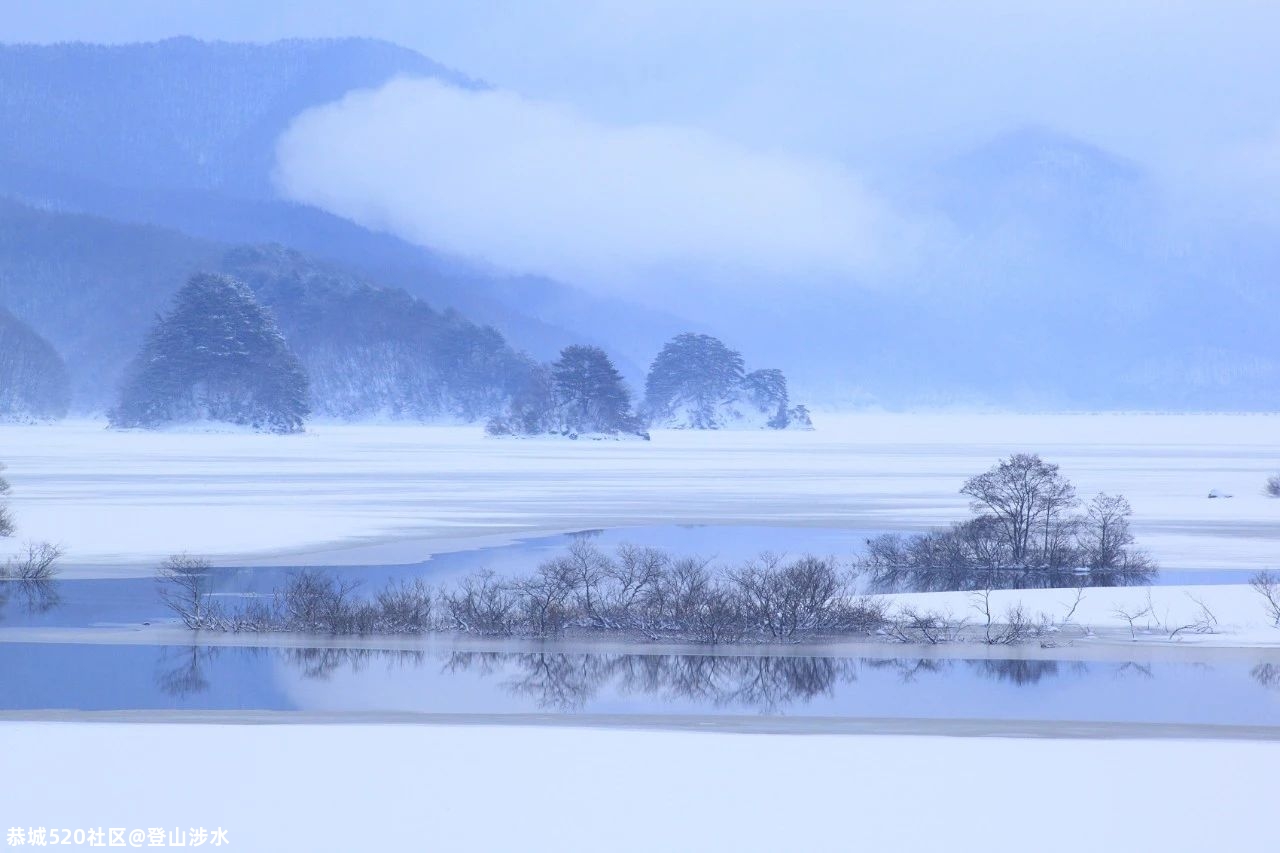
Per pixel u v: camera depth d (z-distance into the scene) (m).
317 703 65.88
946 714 63.78
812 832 41.06
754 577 94.81
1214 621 87.88
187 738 53.62
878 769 48.91
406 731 55.62
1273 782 47.03
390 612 88.75
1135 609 92.19
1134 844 40.19
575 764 49.34
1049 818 42.56
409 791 45.50
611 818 42.50
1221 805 44.19
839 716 62.53
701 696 68.06
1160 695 68.31
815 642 83.50
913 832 41.16
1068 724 59.72
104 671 73.81
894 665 76.50
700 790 45.75
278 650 80.50
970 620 89.12
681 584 94.50
